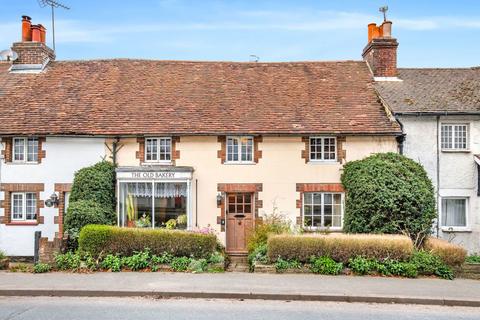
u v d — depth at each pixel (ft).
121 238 47.44
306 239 46.88
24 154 59.82
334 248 46.65
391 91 64.54
